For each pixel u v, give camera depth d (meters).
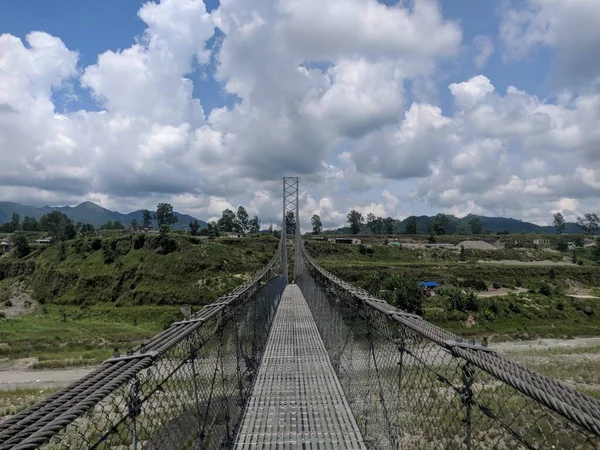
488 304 25.19
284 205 28.34
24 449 0.78
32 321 27.12
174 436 1.64
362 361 3.02
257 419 3.19
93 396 1.04
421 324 1.73
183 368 1.79
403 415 1.93
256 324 4.82
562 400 0.90
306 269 13.16
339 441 2.82
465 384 1.29
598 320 25.25
